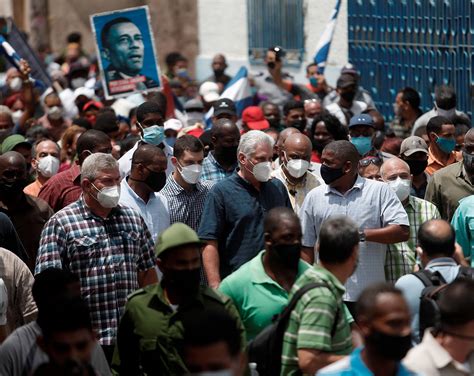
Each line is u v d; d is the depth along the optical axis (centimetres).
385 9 1723
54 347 608
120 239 841
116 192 827
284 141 1009
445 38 1578
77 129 1330
